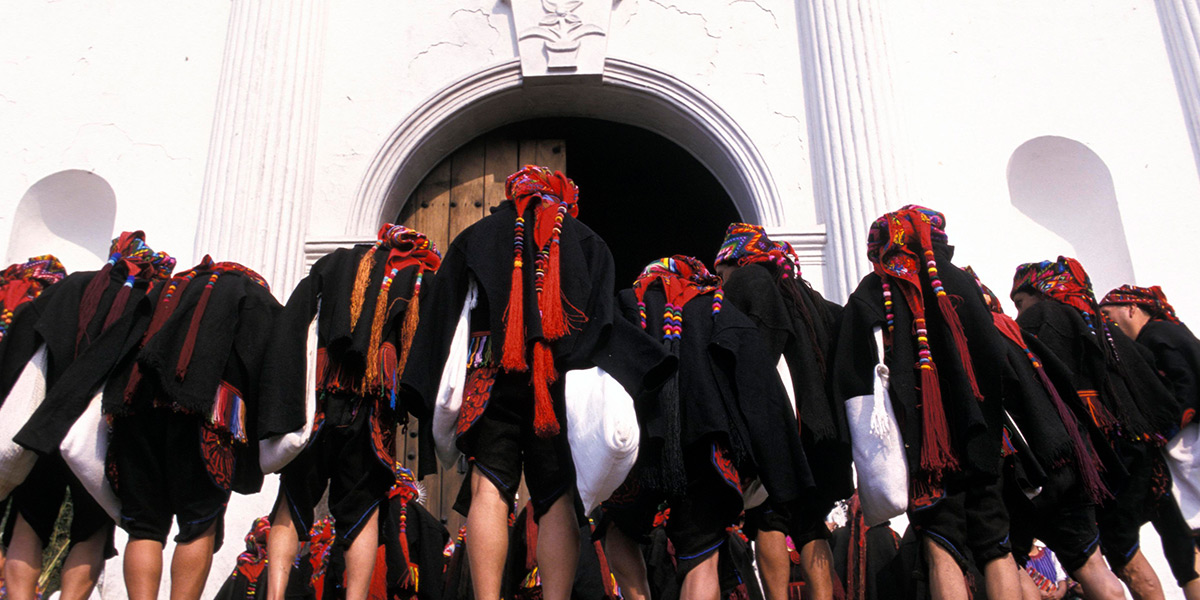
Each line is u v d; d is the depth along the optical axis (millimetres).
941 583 2873
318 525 4277
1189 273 5594
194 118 6121
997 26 6230
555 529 2850
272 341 3131
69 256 6219
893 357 3064
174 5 6434
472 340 2980
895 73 5988
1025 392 3047
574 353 2822
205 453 3021
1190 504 3764
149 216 5879
